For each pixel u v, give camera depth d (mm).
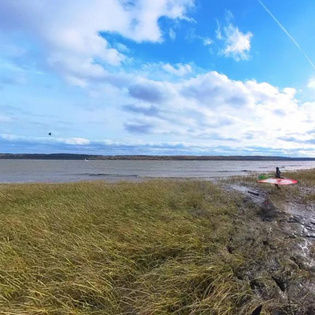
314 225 5547
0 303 2869
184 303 2910
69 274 3377
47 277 3416
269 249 4172
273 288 3123
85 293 3061
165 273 3422
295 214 6465
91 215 6246
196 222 5625
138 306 2830
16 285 3174
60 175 36688
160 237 4605
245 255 3955
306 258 3850
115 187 11656
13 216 6355
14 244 4535
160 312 2703
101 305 2945
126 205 7383
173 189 10461
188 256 3924
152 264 3875
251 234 4875
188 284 3172
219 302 2756
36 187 12531
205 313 2686
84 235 4828
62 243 4418
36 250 4289
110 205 7223
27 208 7414
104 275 3418
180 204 7383
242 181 14805
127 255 4012
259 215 6406
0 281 3295
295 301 2871
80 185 13352
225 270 3484
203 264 3654
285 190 10234
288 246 4266
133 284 3307
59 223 5613
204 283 3230
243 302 2893
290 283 3209
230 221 5750
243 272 3512
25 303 2789
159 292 3039
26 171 48156
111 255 3986
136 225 5352
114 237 4730
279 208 6988
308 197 8742
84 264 3668
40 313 2664
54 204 7785
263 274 3426
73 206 7352
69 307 2768
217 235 4797
